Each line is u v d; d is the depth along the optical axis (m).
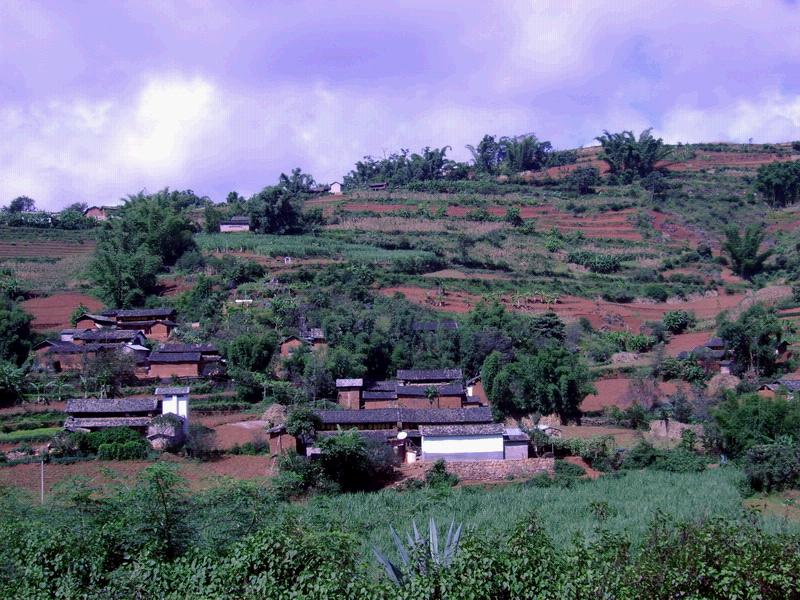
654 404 70.56
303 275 102.81
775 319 83.88
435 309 97.56
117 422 58.12
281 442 54.94
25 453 53.84
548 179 164.62
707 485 48.69
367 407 70.31
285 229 128.25
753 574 20.12
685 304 109.88
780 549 20.64
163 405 61.00
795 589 20.03
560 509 43.16
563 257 125.12
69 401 60.59
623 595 20.42
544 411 67.62
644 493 47.12
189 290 97.38
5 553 24.19
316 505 41.69
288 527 23.27
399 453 58.84
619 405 71.56
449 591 20.64
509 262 121.25
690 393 73.44
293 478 41.06
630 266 123.19
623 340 91.06
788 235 133.00
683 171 166.25
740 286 113.88
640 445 57.44
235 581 22.11
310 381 71.56
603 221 141.62
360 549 33.25
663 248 129.88
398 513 42.78
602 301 109.31
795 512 44.44
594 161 178.75
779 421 56.09
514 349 82.38
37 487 46.75
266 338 77.19
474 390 75.44
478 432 58.06
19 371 66.12
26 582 23.34
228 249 114.62
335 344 80.31
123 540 24.92
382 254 117.25
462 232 133.62
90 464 52.56
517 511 43.25
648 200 150.12
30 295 96.38
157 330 85.56
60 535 24.38
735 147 181.62
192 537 25.59
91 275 100.25
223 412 66.50
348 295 96.25
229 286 98.88
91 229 130.38
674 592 20.47
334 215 140.00
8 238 120.12
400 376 74.75
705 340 91.19
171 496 25.91
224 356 77.56
